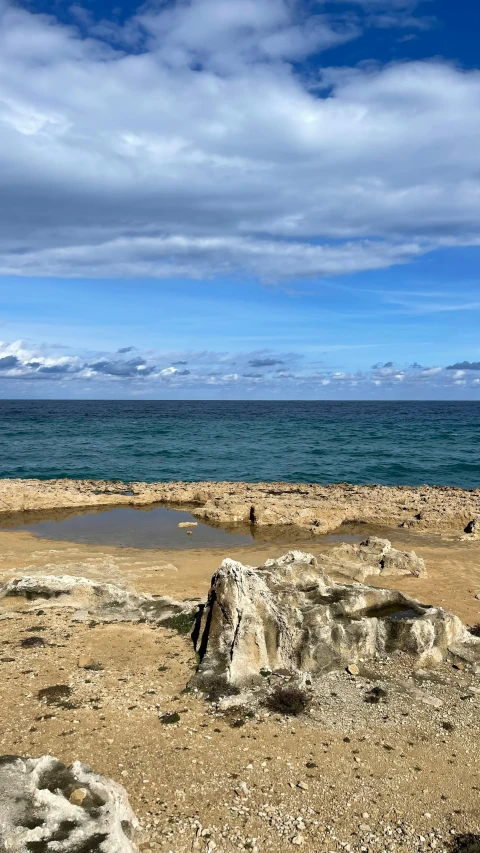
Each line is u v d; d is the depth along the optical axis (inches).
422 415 6604.3
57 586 774.5
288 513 1461.6
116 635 658.8
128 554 1128.2
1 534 1312.7
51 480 2023.9
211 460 2559.1
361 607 682.2
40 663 581.3
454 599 840.9
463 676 595.8
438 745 477.7
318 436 3523.6
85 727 474.9
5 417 5674.2
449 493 1755.7
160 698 526.9
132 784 410.9
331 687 562.6
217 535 1331.2
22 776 343.3
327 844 369.7
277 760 448.5
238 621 589.9
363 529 1390.3
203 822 380.2
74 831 301.4
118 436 3508.9
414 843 373.1
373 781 430.6
